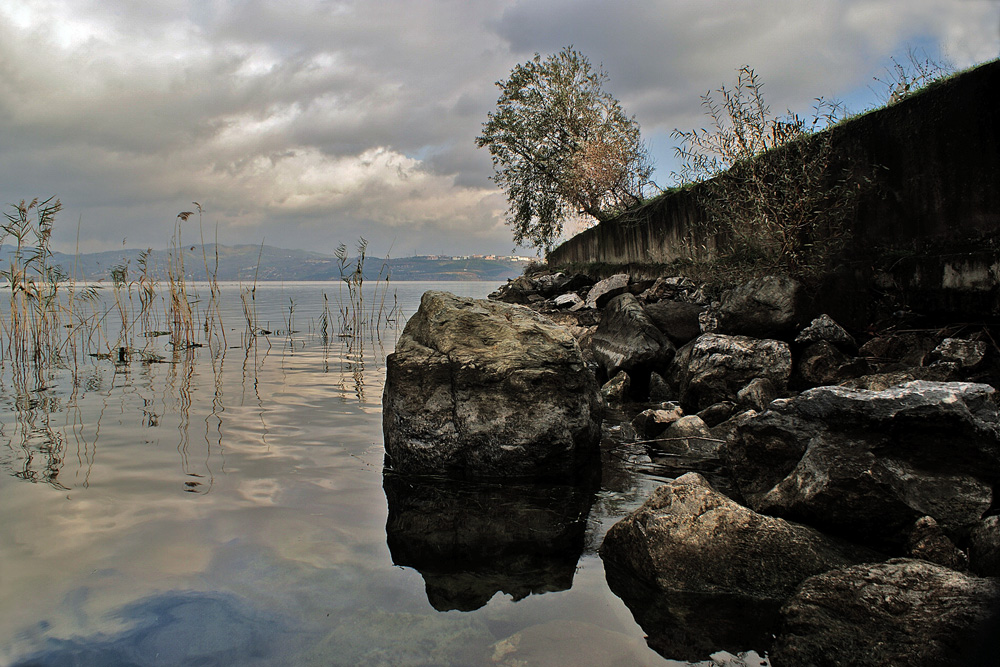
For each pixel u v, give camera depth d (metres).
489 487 3.99
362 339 12.76
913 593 2.21
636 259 13.28
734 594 2.59
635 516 2.94
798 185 6.83
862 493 2.95
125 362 9.34
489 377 4.35
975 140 5.29
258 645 2.15
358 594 2.53
